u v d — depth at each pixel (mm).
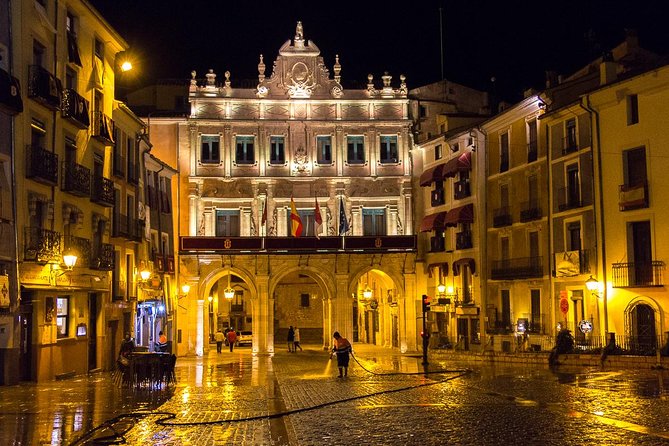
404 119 56906
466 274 51688
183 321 52906
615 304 36625
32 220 27859
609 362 32625
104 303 34125
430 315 55594
